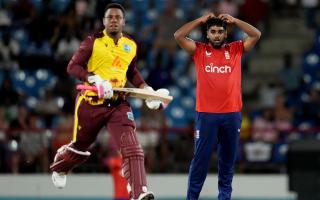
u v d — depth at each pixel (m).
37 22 59.50
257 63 61.28
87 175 46.66
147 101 27.17
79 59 26.39
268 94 57.09
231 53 27.78
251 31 27.67
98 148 47.38
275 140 48.56
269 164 47.44
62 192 46.56
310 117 53.88
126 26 62.38
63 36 59.03
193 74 58.28
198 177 28.16
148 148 47.25
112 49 26.55
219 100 27.44
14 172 47.12
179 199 46.19
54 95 54.00
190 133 47.50
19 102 53.78
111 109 26.59
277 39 62.66
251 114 54.53
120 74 26.70
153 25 61.09
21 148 46.97
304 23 63.84
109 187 46.53
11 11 61.38
